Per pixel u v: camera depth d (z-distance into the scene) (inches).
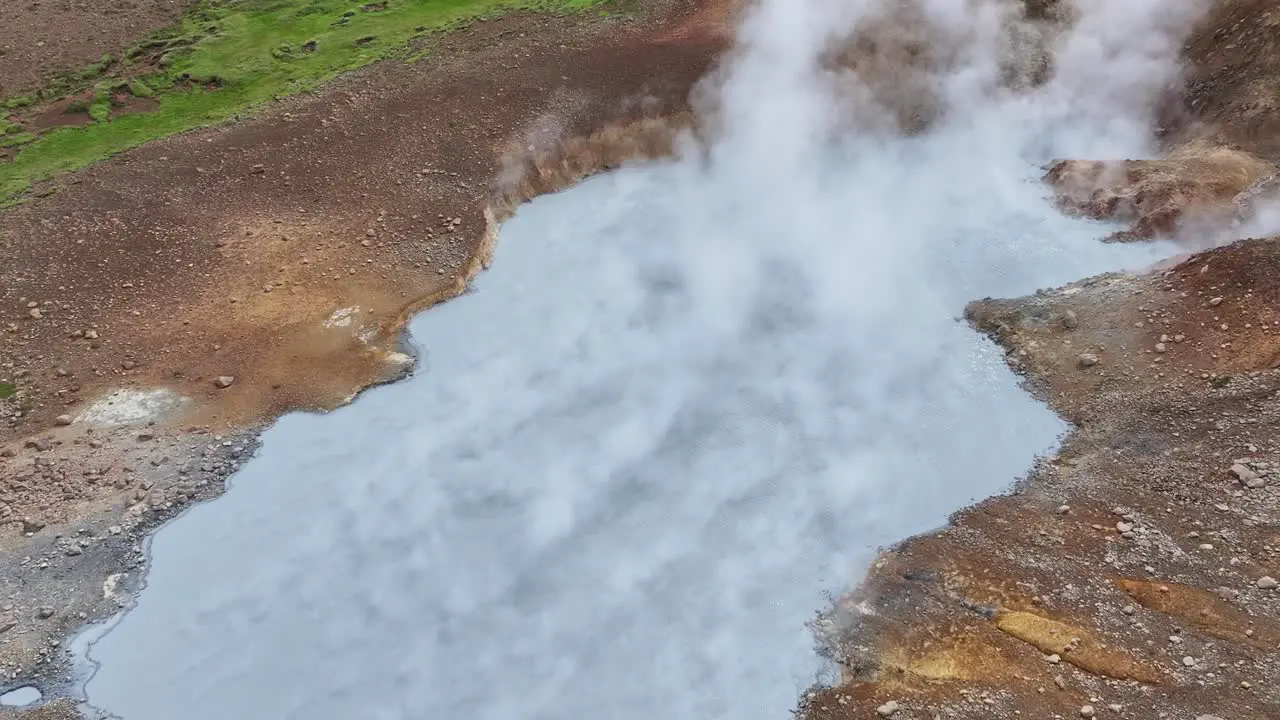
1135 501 663.8
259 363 867.4
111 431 805.9
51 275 960.3
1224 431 685.3
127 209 1042.1
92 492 756.0
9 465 772.6
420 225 1007.6
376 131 1141.7
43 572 701.3
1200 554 611.8
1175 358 762.2
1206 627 566.6
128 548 722.2
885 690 588.7
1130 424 725.3
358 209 1031.6
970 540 676.1
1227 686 526.0
